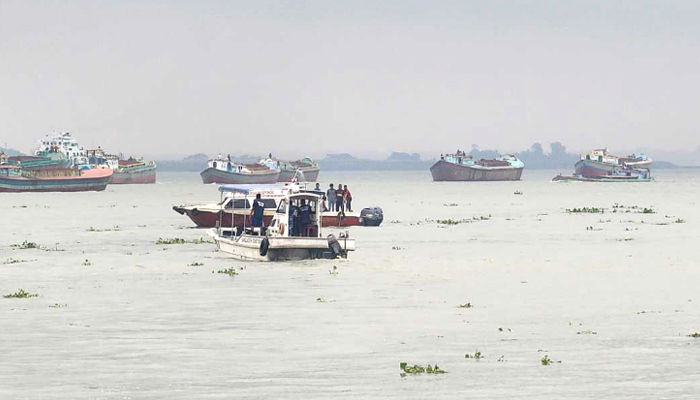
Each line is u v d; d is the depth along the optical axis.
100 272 147.88
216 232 187.50
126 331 94.06
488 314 103.31
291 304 111.69
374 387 70.44
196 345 86.56
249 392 69.19
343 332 92.81
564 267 152.00
